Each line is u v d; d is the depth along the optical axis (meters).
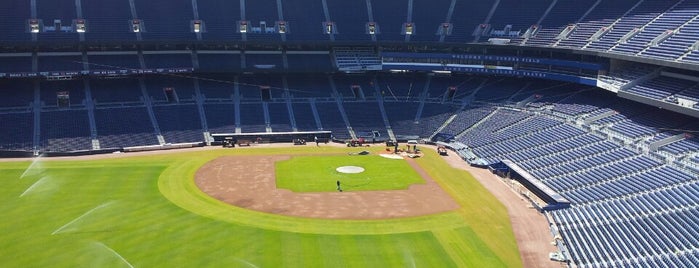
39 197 61.50
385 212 59.25
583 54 88.94
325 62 108.44
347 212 59.06
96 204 59.47
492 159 81.19
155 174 72.88
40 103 91.00
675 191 54.88
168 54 102.25
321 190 67.00
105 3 100.38
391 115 103.25
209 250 47.75
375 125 100.94
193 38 99.62
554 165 71.56
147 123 92.56
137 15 100.44
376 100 106.69
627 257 45.22
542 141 80.44
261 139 95.31
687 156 61.78
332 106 104.19
